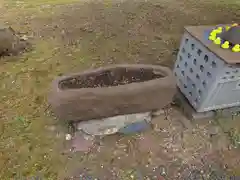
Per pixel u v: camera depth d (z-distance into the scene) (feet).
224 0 8.46
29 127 3.84
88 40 6.08
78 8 7.64
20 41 5.80
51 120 3.96
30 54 5.55
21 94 4.46
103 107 3.39
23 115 4.03
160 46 5.93
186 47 4.01
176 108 4.21
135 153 3.53
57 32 6.36
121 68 3.67
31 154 3.48
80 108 3.33
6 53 5.44
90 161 3.42
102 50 5.74
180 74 4.26
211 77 3.51
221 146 3.69
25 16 7.07
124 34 6.37
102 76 3.64
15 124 3.88
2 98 4.35
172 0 8.38
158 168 3.37
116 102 3.38
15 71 5.01
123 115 3.63
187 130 3.88
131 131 3.76
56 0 8.26
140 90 3.36
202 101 3.75
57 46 5.84
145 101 3.50
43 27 6.54
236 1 8.40
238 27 3.58
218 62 3.34
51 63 5.28
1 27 5.64
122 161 3.44
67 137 3.68
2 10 7.42
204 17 7.27
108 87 3.30
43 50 5.70
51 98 3.30
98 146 3.60
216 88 3.55
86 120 3.57
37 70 5.07
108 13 7.34
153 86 3.39
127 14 7.30
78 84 3.55
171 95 3.57
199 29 3.95
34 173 3.25
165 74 3.59
